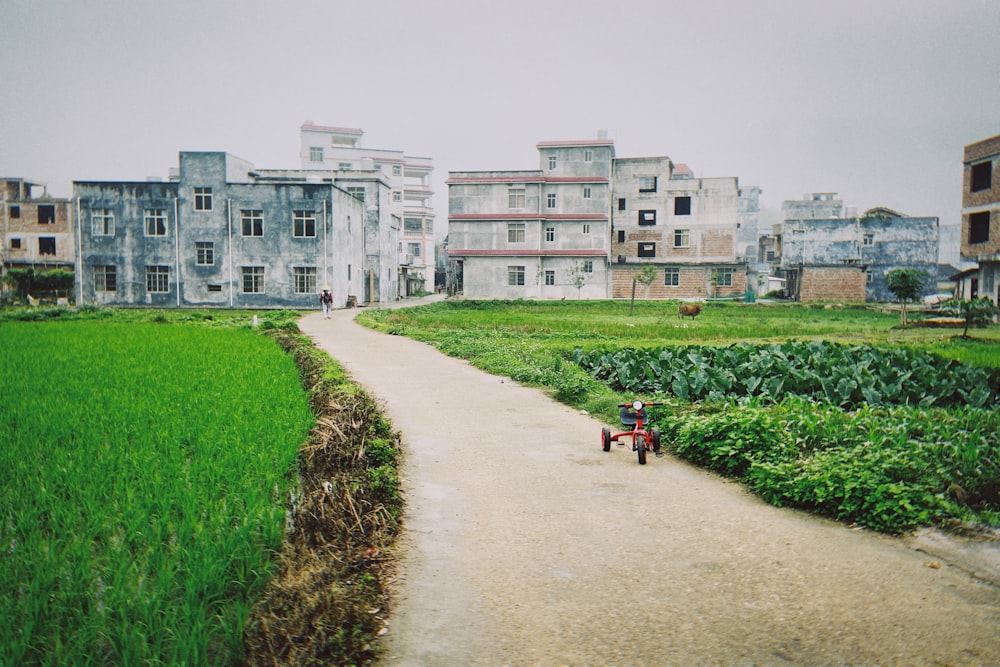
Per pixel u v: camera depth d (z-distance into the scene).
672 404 10.80
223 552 4.60
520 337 22.75
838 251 58.78
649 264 54.69
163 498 5.56
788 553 5.45
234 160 45.06
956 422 8.78
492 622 4.37
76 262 43.84
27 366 13.59
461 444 9.01
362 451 6.81
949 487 6.43
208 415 8.78
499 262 54.66
